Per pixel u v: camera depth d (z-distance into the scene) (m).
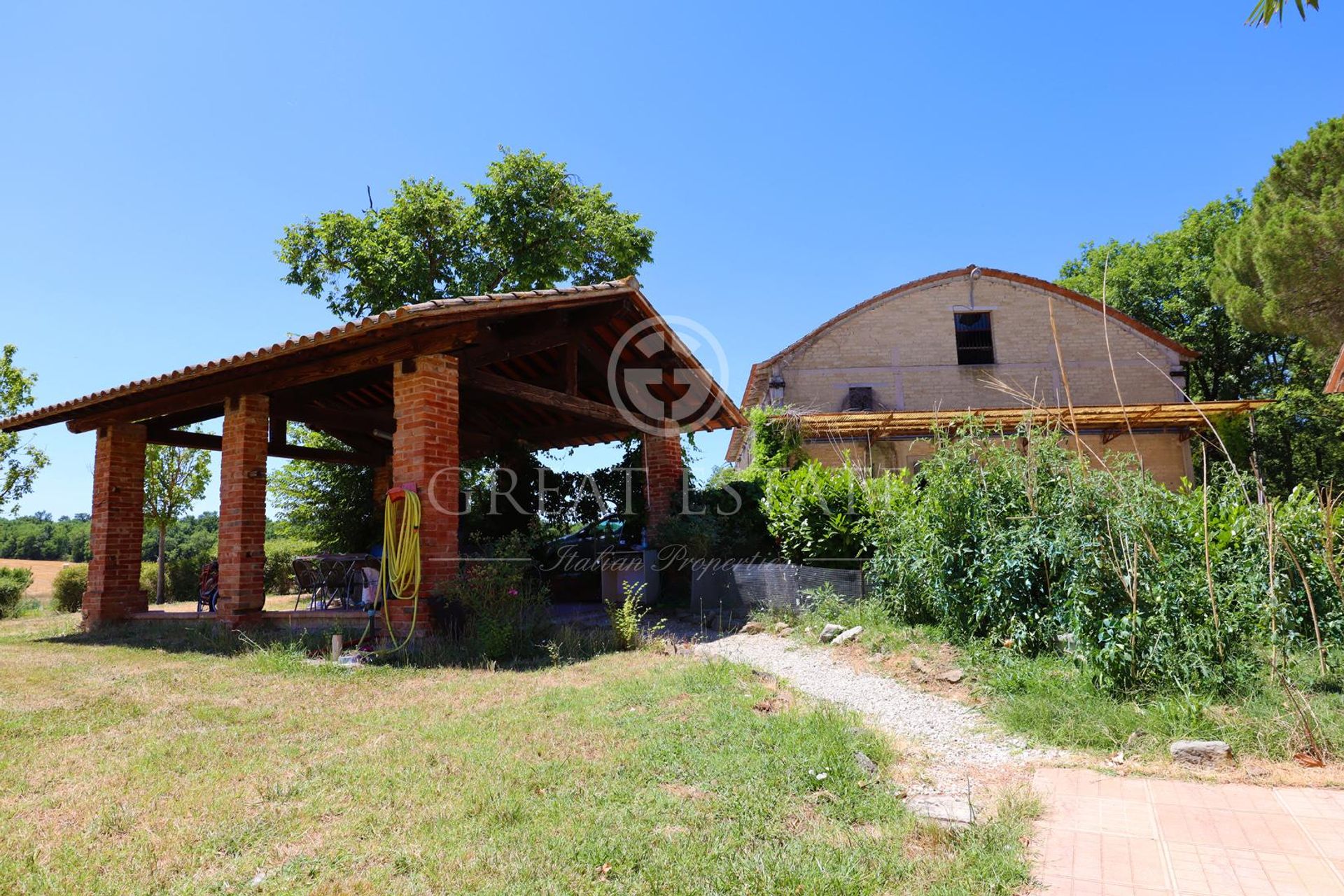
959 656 6.25
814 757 3.98
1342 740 4.10
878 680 6.05
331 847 3.02
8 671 6.82
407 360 7.84
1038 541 5.63
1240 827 3.25
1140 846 3.08
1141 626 4.91
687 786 3.70
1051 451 6.18
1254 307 16.62
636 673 6.11
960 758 4.34
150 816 3.33
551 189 21.19
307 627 8.62
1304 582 4.93
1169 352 19.41
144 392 9.65
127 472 11.20
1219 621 4.91
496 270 20.78
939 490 6.73
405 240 19.70
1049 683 5.25
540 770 3.86
